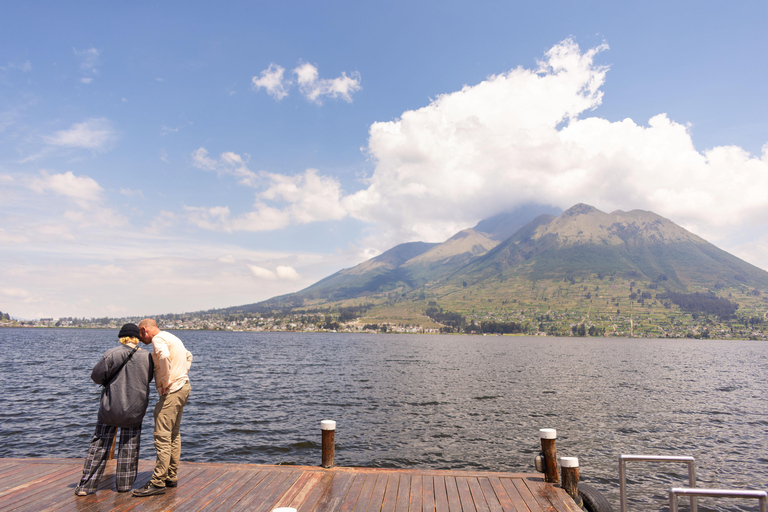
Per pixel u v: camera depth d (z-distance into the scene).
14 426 22.11
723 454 20.06
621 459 7.04
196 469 8.85
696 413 30.12
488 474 8.73
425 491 7.75
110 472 8.59
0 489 7.44
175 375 7.58
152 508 6.77
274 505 7.02
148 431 21.69
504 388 41.47
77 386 36.88
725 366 81.19
